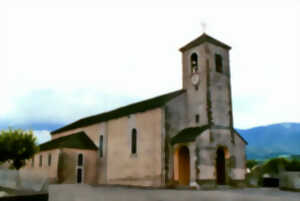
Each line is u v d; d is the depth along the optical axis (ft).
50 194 62.49
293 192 71.51
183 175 92.68
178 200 51.75
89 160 119.24
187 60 104.94
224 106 98.02
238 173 94.53
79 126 139.74
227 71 103.14
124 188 83.71
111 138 115.14
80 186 93.61
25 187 42.70
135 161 99.66
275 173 111.55
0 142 112.47
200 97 96.32
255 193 67.77
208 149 87.71
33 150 118.11
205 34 99.40
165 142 90.17
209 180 85.15
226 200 52.44
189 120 98.68
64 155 113.39
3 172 45.55
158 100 102.53
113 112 127.03
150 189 79.61
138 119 102.01
